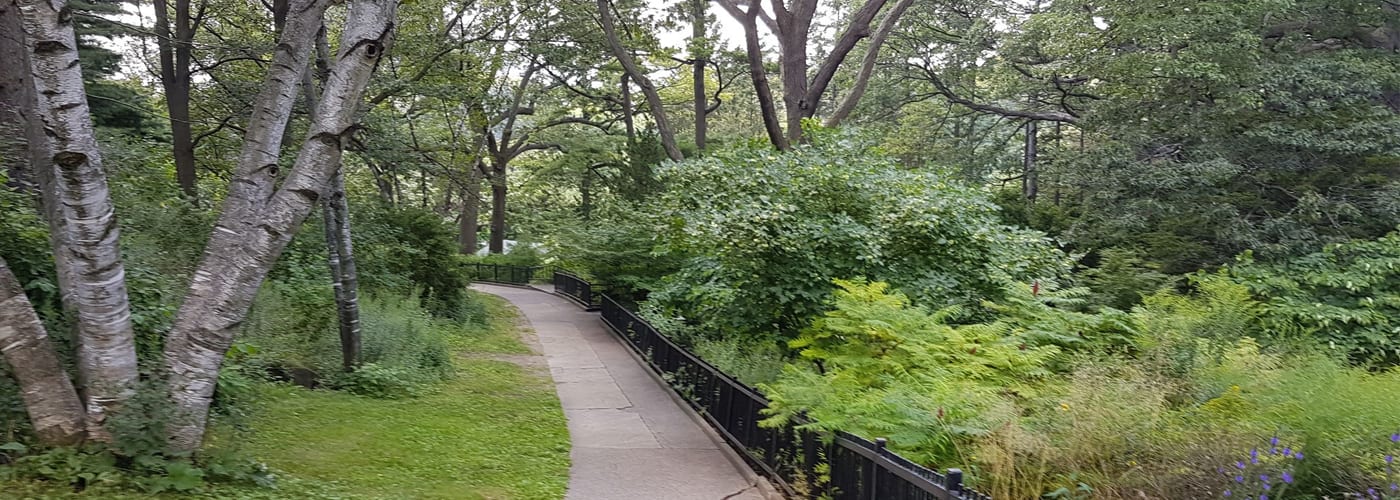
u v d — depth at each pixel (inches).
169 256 527.2
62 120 240.7
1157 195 831.7
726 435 382.0
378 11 278.2
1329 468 208.7
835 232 433.4
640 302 833.5
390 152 811.4
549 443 378.0
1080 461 217.3
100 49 741.9
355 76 275.7
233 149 918.4
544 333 818.8
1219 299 541.6
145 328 307.0
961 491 186.2
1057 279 560.1
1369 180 794.2
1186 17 816.3
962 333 335.9
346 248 465.1
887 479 220.2
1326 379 284.0
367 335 517.0
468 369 569.3
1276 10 834.2
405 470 304.0
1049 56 1066.7
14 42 311.9
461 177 1029.8
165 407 250.1
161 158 815.1
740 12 812.6
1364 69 815.1
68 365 276.2
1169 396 291.6
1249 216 800.9
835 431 259.8
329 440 331.6
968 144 1332.4
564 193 1990.7
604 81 1525.6
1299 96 819.4
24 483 222.8
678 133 1743.4
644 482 320.2
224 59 795.4
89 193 246.1
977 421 242.5
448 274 857.5
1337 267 688.4
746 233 417.1
